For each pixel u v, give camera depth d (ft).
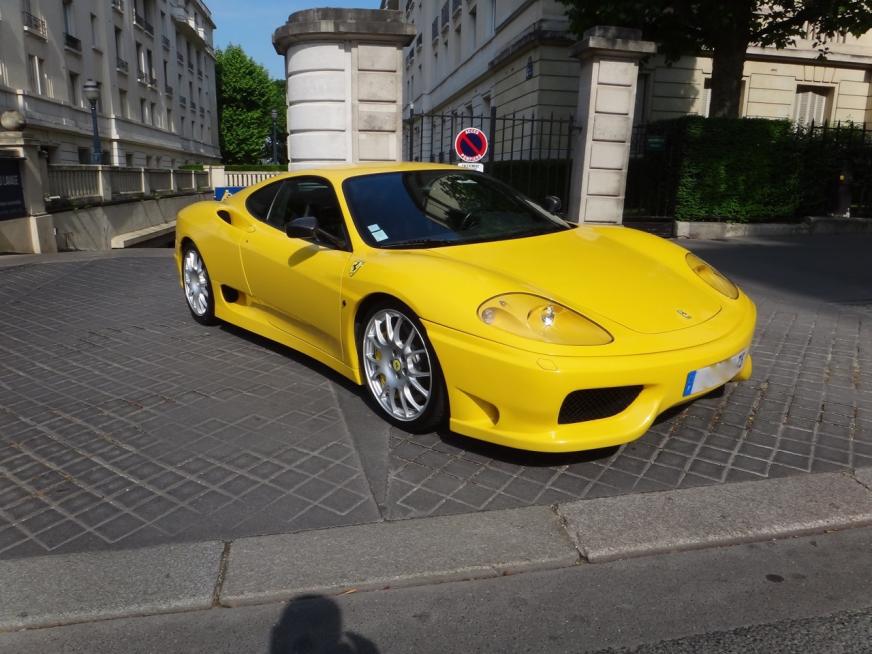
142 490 9.25
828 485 9.30
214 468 9.85
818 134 42.70
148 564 7.64
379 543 8.00
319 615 6.95
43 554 7.85
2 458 10.21
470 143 30.99
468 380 9.41
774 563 7.78
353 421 11.44
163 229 59.47
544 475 9.59
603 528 8.29
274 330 14.44
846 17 38.81
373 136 33.37
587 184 36.37
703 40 44.06
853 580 7.47
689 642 6.53
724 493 9.09
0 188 31.94
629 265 11.56
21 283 22.99
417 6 119.24
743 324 10.78
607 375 8.82
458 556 7.76
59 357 14.94
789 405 12.12
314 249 12.65
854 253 31.96
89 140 96.12
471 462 9.98
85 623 6.86
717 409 11.91
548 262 11.15
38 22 81.61
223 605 7.09
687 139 39.17
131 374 13.83
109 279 23.68
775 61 64.03
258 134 209.15
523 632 6.70
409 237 12.07
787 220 42.55
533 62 56.03
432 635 6.66
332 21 31.78
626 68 35.14
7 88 74.33
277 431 11.07
